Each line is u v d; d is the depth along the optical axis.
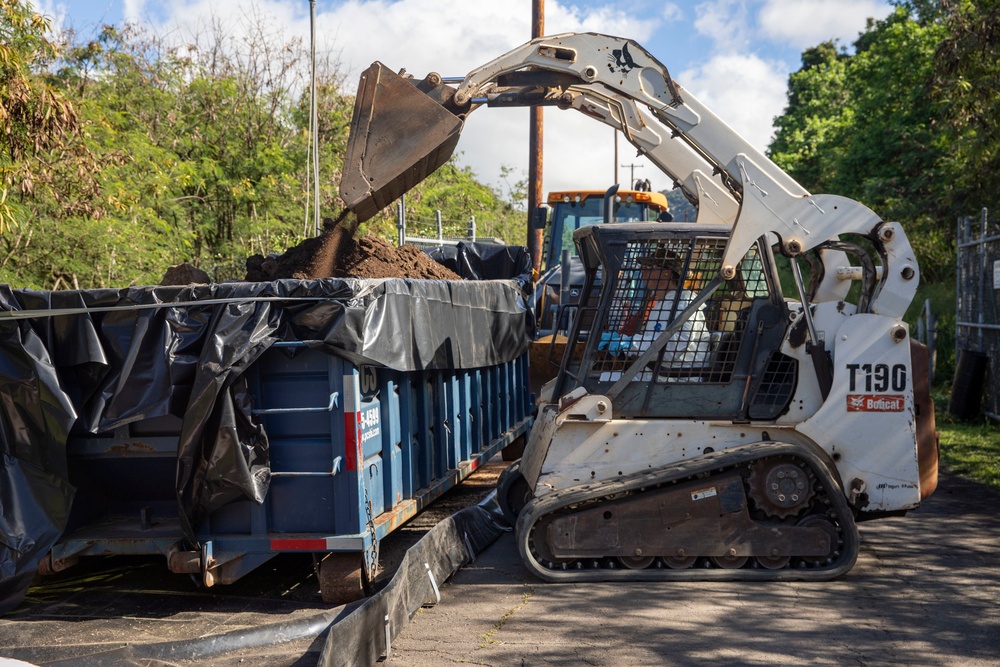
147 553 4.96
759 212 5.72
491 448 7.86
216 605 5.11
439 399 6.57
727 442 5.72
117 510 5.39
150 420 5.03
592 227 5.90
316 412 4.86
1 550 4.80
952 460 9.34
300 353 4.83
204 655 4.36
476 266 10.31
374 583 5.35
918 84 23.33
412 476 5.94
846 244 5.83
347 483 4.84
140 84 15.34
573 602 5.15
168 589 5.44
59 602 5.20
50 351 4.89
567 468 5.75
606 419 5.72
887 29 25.16
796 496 5.56
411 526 6.98
